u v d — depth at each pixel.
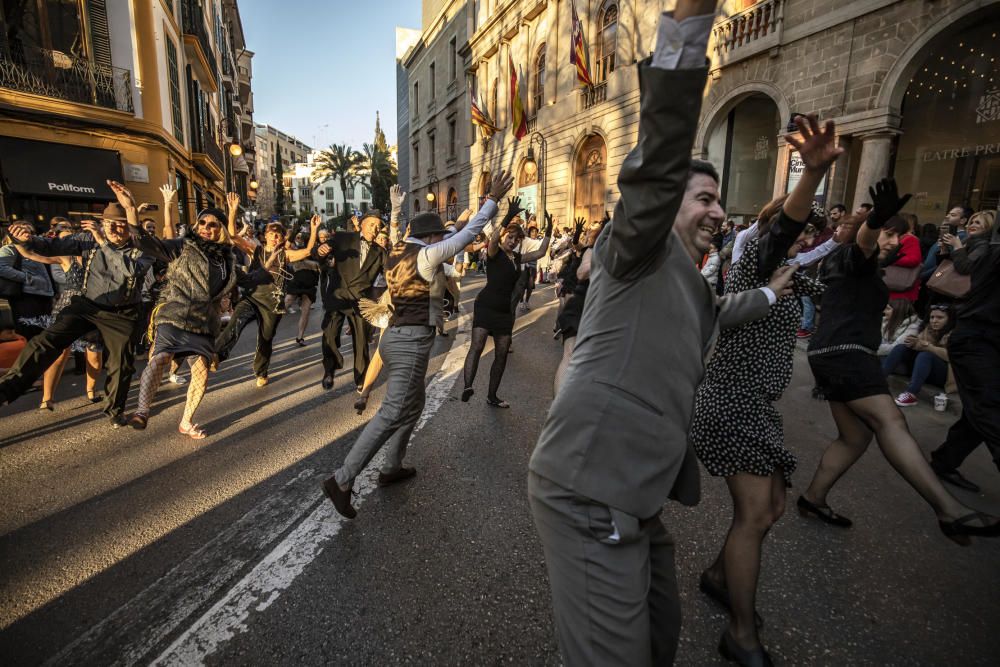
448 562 2.47
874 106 9.52
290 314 11.26
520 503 3.03
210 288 4.03
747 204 14.03
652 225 1.13
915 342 4.71
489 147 26.64
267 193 82.88
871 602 2.24
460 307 11.36
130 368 4.25
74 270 4.61
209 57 21.31
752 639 1.91
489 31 25.98
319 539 2.65
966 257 4.24
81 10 12.54
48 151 12.23
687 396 1.33
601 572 1.26
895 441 2.37
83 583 2.32
